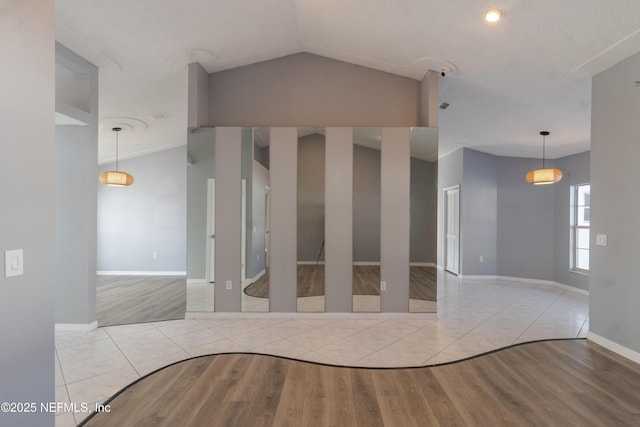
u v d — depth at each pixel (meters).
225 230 4.32
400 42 3.79
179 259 7.73
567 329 4.00
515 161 7.29
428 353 3.28
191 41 3.83
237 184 4.32
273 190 4.33
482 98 4.64
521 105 4.63
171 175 7.77
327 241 4.32
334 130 4.34
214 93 4.63
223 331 3.85
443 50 3.74
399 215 4.33
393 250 4.33
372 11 3.36
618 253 3.27
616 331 3.30
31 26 1.56
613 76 3.32
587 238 6.18
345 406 2.37
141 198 7.75
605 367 2.97
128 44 3.66
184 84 4.70
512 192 7.30
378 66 4.50
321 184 4.34
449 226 7.92
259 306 4.32
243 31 3.83
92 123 3.93
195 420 2.19
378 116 4.59
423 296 4.34
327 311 4.32
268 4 3.45
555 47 3.21
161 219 7.75
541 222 6.96
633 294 3.12
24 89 1.52
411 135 4.33
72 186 3.91
